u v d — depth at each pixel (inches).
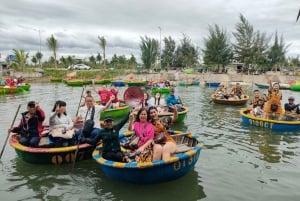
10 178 243.6
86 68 2196.1
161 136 241.3
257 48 2053.4
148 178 218.4
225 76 1775.3
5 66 1867.6
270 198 209.3
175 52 2711.6
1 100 773.3
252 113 466.3
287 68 2578.7
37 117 283.4
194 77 1779.0
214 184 231.5
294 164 277.0
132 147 251.6
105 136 237.5
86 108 329.7
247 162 282.0
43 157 262.5
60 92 1031.6
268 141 355.3
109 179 239.8
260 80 1704.0
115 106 517.7
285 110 454.0
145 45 2149.4
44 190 222.4
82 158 275.3
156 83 1202.0
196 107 658.2
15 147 265.6
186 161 227.8
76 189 223.1
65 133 277.3
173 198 208.2
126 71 2100.1
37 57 2230.6
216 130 415.2
